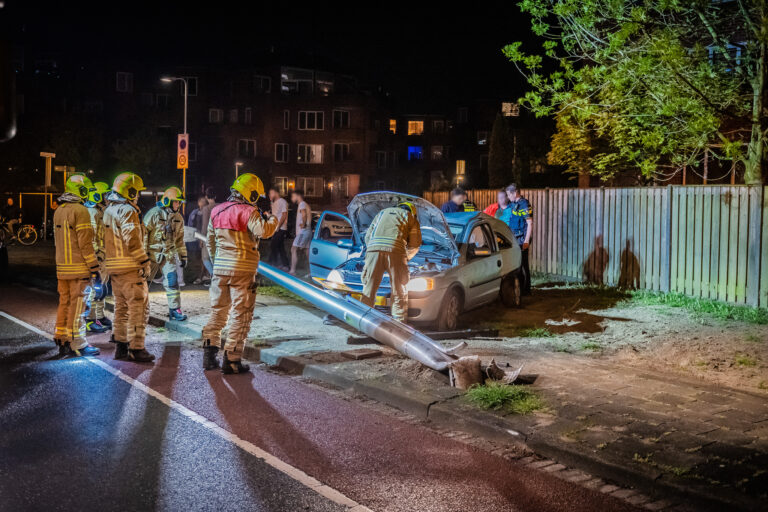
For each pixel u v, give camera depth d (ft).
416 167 225.35
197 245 44.60
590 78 35.96
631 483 14.28
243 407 19.33
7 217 81.20
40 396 20.06
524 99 35.91
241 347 23.00
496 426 16.98
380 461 15.53
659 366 23.71
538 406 18.29
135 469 14.76
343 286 29.32
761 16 33.40
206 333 23.36
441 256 31.71
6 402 19.44
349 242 32.99
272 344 26.03
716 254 35.91
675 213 38.37
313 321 31.30
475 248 31.04
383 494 13.79
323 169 196.75
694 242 37.22
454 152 224.12
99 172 167.53
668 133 36.40
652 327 30.01
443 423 18.15
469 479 14.60
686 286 37.83
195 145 188.75
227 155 189.37
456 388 20.15
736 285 34.88
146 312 24.76
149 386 21.29
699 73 35.01
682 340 27.32
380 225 26.53
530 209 38.17
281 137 196.03
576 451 15.31
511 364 22.80
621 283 42.32
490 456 15.96
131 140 169.17
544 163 151.43
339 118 197.16
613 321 31.48
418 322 28.32
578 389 19.95
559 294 39.91
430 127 225.56
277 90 194.59
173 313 31.19
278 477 14.52
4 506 12.85
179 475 14.49
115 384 21.47
